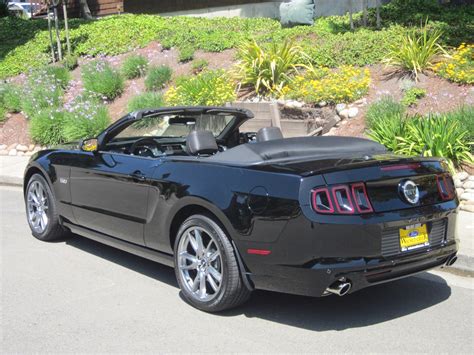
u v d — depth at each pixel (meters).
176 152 6.45
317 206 4.38
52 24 21.42
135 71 15.41
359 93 11.22
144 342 4.53
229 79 13.23
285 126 11.15
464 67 11.18
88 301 5.40
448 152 8.63
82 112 13.26
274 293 5.54
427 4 15.96
